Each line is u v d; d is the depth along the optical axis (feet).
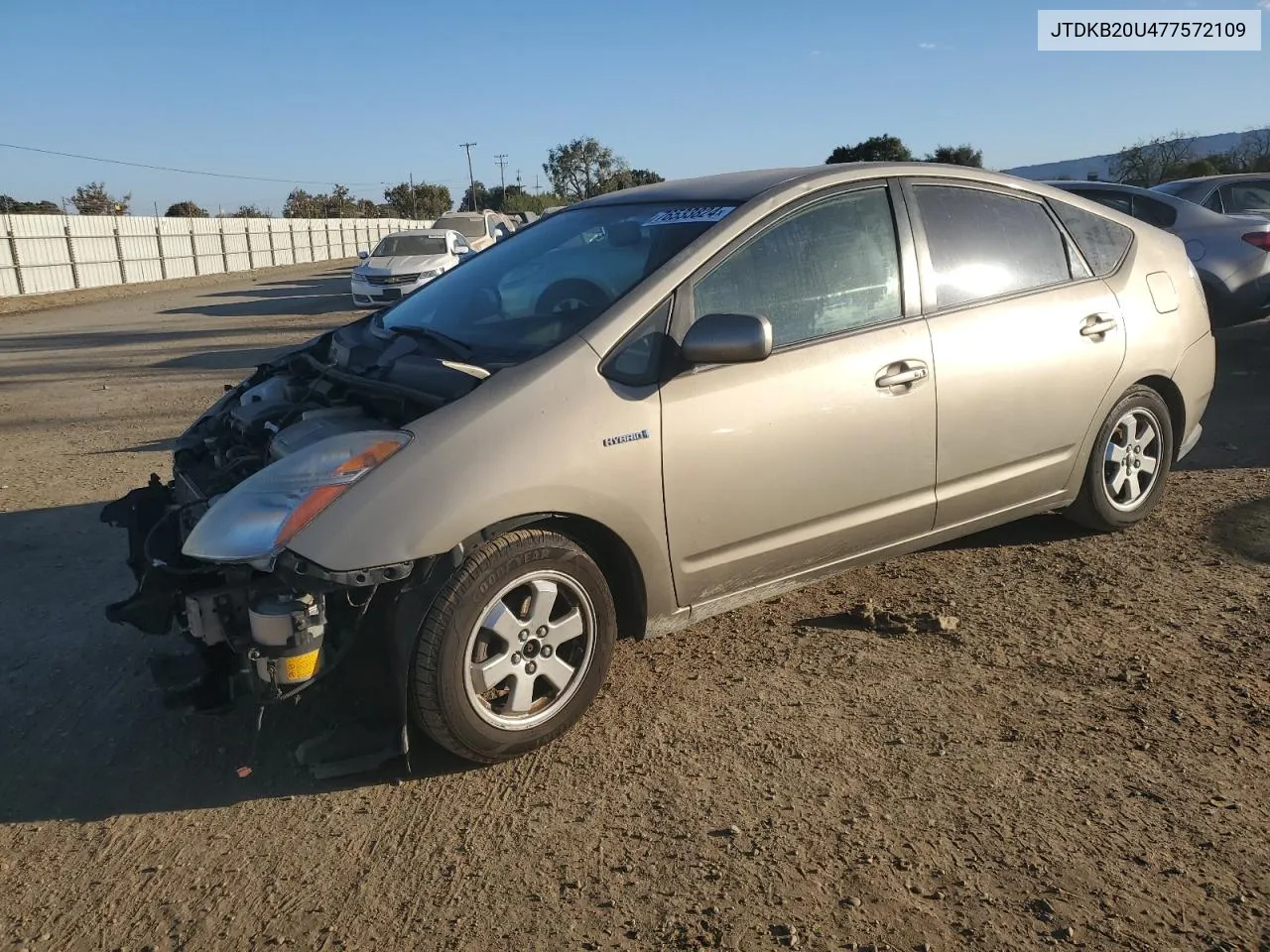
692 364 10.95
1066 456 14.61
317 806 9.87
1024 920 7.98
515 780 10.18
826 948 7.74
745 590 12.00
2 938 8.17
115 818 9.79
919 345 12.60
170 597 10.39
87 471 23.12
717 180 13.37
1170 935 7.79
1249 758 10.09
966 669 12.10
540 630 10.35
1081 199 15.28
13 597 15.17
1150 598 13.84
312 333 53.52
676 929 8.02
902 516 12.88
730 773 10.14
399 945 7.97
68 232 109.91
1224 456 20.75
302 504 9.43
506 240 15.07
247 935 8.14
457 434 9.78
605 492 10.35
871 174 12.88
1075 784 9.75
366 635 10.05
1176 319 15.69
